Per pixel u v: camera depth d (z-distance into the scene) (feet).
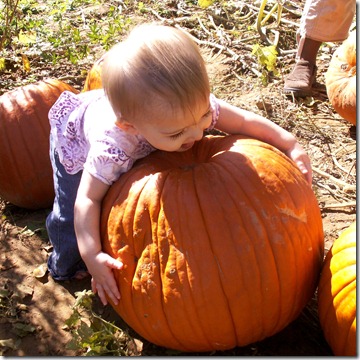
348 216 4.41
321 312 3.13
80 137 3.54
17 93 4.54
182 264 2.90
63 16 7.98
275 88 6.03
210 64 6.51
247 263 2.89
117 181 3.19
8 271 4.13
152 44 2.85
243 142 3.23
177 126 2.86
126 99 2.86
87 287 3.96
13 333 3.66
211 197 2.93
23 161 4.42
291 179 3.10
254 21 7.39
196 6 7.88
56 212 3.80
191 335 3.05
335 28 5.74
